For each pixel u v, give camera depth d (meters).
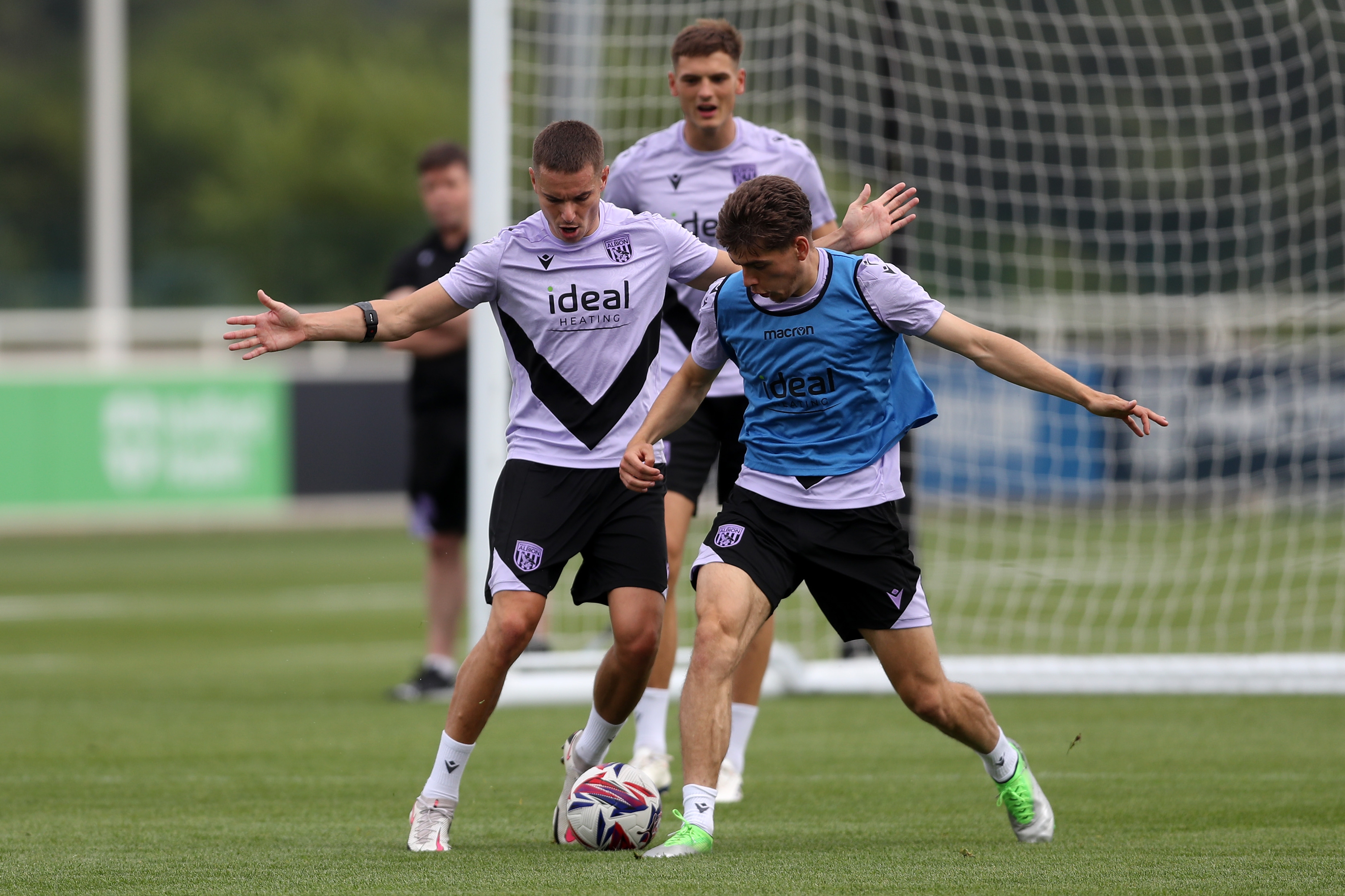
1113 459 52.03
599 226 15.60
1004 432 54.31
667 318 20.44
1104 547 52.06
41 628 41.03
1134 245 41.53
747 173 20.48
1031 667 28.59
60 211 134.25
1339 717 25.50
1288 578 45.69
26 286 78.75
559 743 23.66
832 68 35.06
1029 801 15.71
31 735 24.56
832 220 21.09
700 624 15.12
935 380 54.78
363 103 129.88
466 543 29.05
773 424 15.43
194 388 62.84
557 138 14.80
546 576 15.54
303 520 68.25
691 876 13.83
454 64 143.25
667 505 19.97
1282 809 17.83
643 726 19.89
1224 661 28.62
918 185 35.03
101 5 71.19
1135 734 23.89
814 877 13.83
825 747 23.17
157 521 67.12
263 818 17.80
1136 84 34.59
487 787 20.02
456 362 28.41
